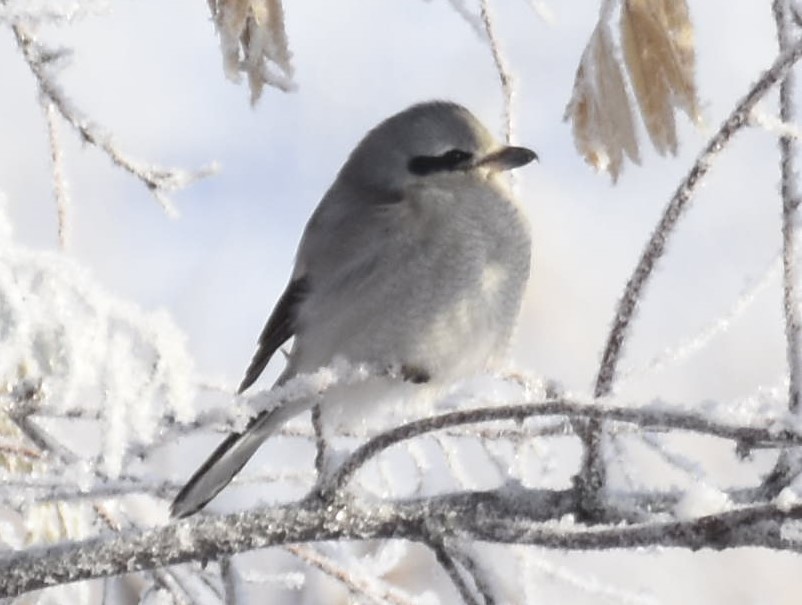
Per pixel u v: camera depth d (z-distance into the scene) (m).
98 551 6.86
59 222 8.13
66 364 5.64
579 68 7.47
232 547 7.00
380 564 8.81
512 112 8.32
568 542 6.71
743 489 7.34
